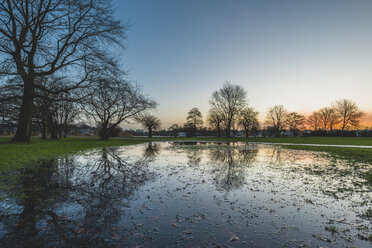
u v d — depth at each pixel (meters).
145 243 3.00
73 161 10.55
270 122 84.50
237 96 55.16
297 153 17.22
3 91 16.84
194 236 3.25
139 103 36.91
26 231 3.27
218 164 10.98
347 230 3.61
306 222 3.91
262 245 3.05
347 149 19.67
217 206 4.66
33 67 17.06
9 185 5.83
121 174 7.86
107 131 37.59
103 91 18.80
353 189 6.19
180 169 9.33
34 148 14.61
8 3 14.50
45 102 22.72
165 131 100.12
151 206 4.56
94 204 4.57
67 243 2.95
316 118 82.81
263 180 7.32
